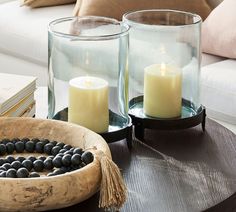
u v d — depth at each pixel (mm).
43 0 2957
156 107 1552
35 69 2773
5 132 1404
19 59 2834
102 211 1195
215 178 1352
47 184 1107
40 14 2895
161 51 1549
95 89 1444
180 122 1533
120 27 1559
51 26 1489
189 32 1544
